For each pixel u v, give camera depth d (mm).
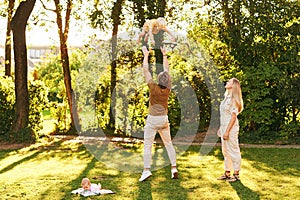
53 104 16516
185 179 7934
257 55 13906
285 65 13438
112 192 6957
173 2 15062
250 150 11406
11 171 9031
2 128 14219
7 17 16984
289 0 13977
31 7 14352
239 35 13820
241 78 13258
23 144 13461
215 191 7012
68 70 16422
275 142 12898
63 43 16422
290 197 6586
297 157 10203
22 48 14289
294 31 13617
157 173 8531
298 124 13031
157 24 8086
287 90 12930
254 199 6496
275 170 8664
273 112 13695
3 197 6781
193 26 15133
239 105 7742
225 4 14180
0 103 14172
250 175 8203
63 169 9102
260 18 13766
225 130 7738
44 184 7664
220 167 9125
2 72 18453
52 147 12602
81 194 6867
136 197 6695
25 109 14211
